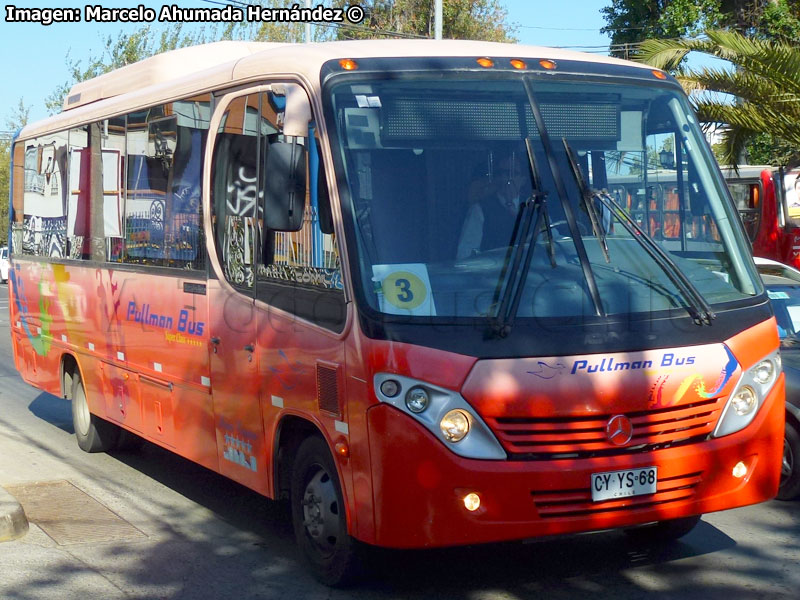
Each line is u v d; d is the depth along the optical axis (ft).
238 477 21.75
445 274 17.31
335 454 17.85
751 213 83.25
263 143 20.35
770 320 19.08
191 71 27.22
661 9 96.27
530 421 16.66
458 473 16.31
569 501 16.80
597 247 18.10
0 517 22.29
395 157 18.12
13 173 38.09
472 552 21.25
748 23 89.20
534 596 18.65
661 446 17.53
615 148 19.44
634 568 20.16
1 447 32.76
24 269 36.32
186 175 23.79
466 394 16.42
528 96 19.11
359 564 18.48
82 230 30.63
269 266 20.07
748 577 19.51
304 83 18.86
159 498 26.32
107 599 18.71
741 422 18.29
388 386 16.58
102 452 31.86
